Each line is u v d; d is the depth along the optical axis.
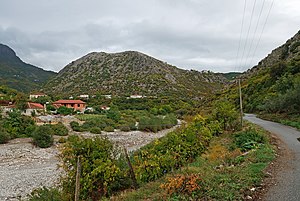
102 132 57.72
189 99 134.38
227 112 29.22
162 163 12.80
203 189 8.55
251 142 18.11
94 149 11.49
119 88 189.00
